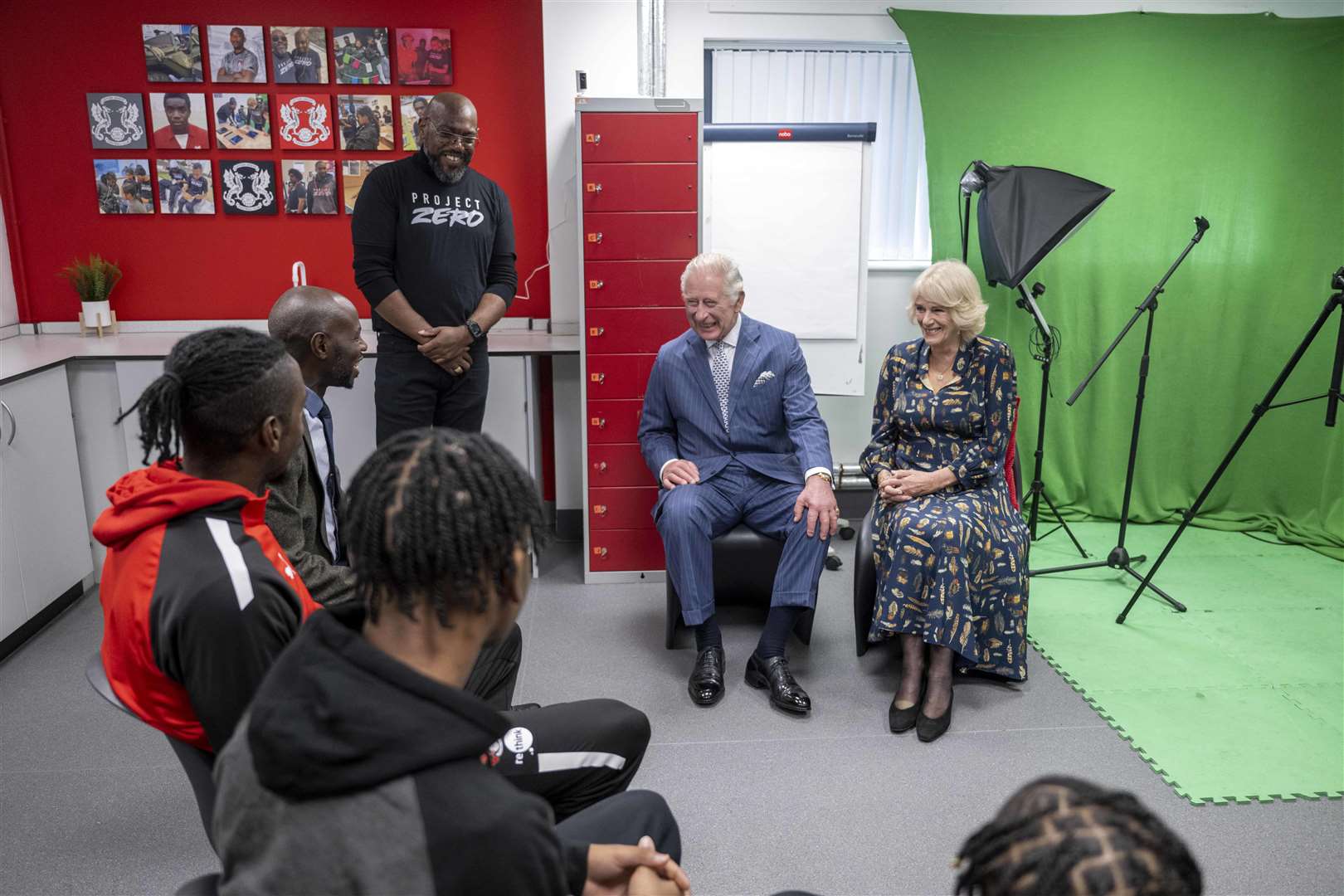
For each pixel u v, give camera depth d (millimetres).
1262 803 2244
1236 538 3904
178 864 2062
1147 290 3895
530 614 3303
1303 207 3783
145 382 3389
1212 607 3270
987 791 2314
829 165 3695
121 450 3445
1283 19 3717
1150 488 4031
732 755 2469
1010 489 2939
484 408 3344
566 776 1577
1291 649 2977
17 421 2982
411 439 876
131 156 3678
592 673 2895
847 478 4125
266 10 3602
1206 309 3895
